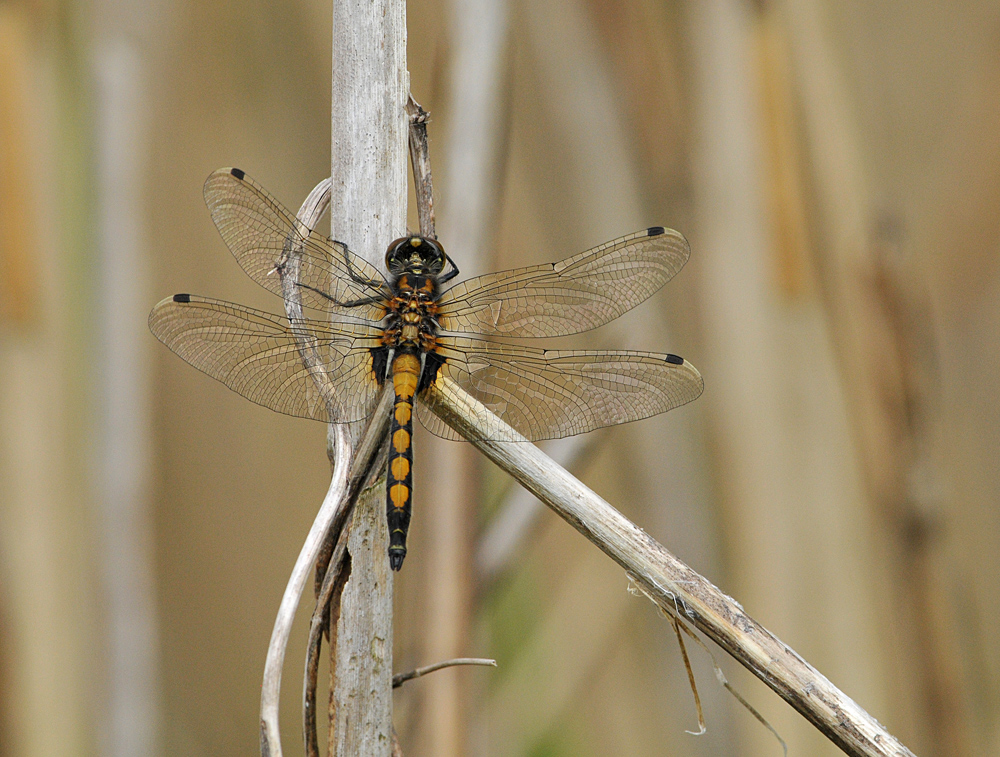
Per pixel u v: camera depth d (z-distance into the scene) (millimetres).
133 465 1480
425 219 1439
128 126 1480
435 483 1464
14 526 1470
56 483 1473
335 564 1431
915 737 1476
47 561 1472
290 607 1427
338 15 1436
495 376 1455
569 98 1485
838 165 1474
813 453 1474
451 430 1444
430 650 1461
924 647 1476
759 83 1472
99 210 1477
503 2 1466
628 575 1431
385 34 1435
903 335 1475
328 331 1443
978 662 1489
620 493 1499
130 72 1481
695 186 1478
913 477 1475
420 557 1464
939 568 1478
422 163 1439
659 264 1462
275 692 1424
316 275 1441
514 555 1467
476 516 1464
